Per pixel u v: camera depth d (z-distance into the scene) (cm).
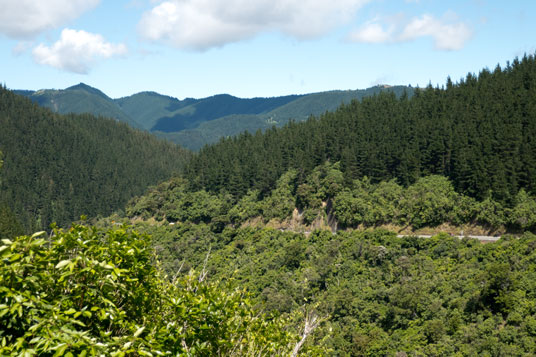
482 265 7762
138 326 879
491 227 9350
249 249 12269
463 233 9681
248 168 16450
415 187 11469
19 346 664
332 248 10431
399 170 12125
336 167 13962
